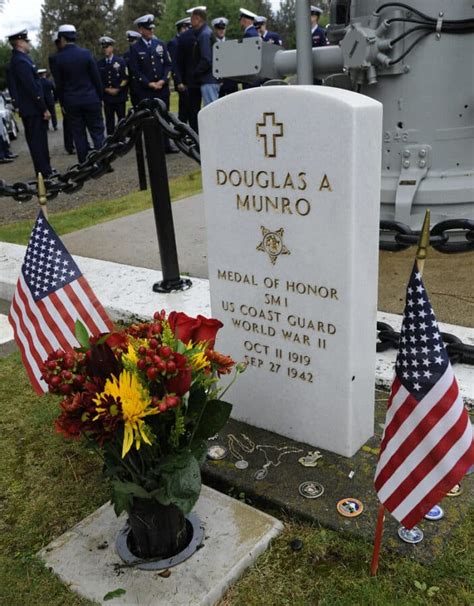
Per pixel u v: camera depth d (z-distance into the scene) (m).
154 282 4.97
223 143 2.71
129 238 6.52
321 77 4.85
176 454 2.12
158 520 2.23
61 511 2.66
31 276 3.00
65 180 4.72
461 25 4.39
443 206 4.77
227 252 2.89
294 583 2.22
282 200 2.60
